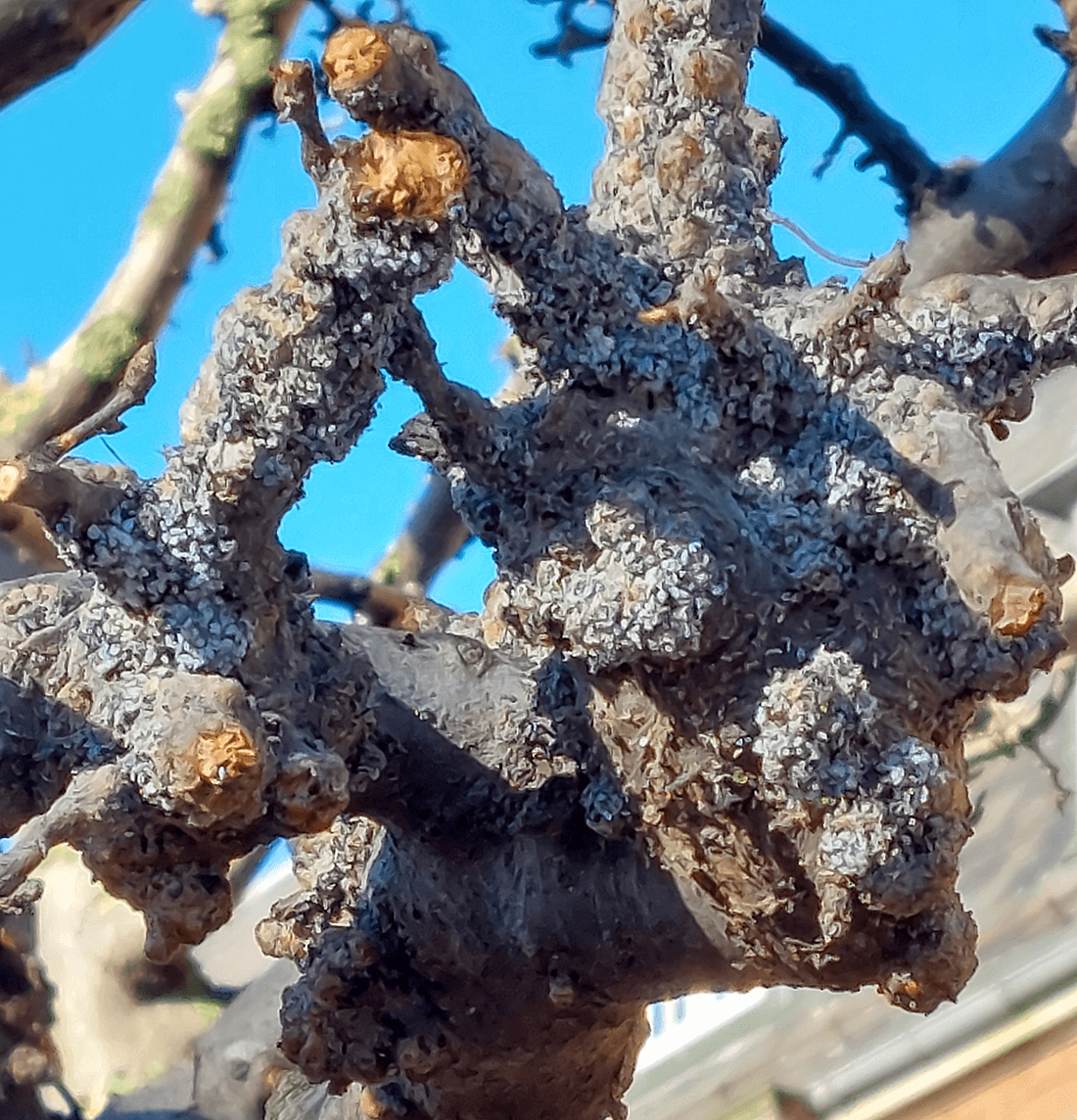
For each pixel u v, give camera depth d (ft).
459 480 3.90
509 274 3.88
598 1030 4.19
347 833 4.26
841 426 3.86
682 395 3.87
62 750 3.84
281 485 3.77
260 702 3.83
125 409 3.92
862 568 3.83
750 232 4.11
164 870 3.84
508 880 4.06
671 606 3.74
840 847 3.79
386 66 3.69
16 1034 4.55
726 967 4.06
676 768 3.87
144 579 3.77
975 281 3.98
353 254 3.70
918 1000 3.92
